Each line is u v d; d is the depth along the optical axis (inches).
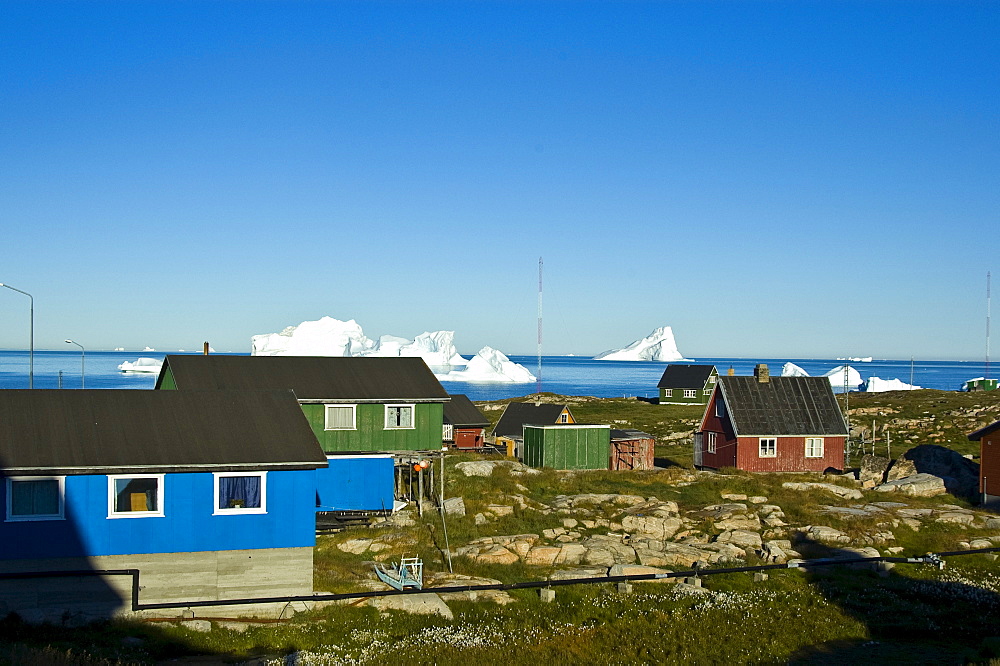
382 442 1739.7
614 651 960.3
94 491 962.7
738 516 1555.1
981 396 3449.8
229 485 1018.7
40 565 942.4
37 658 753.6
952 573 1331.2
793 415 2269.9
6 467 923.4
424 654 890.7
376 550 1279.5
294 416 1117.1
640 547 1364.4
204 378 1697.8
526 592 1142.3
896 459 2090.3
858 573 1311.5
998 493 1756.9
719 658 955.3
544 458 2100.1
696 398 4274.1
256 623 979.9
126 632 917.2
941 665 936.3
